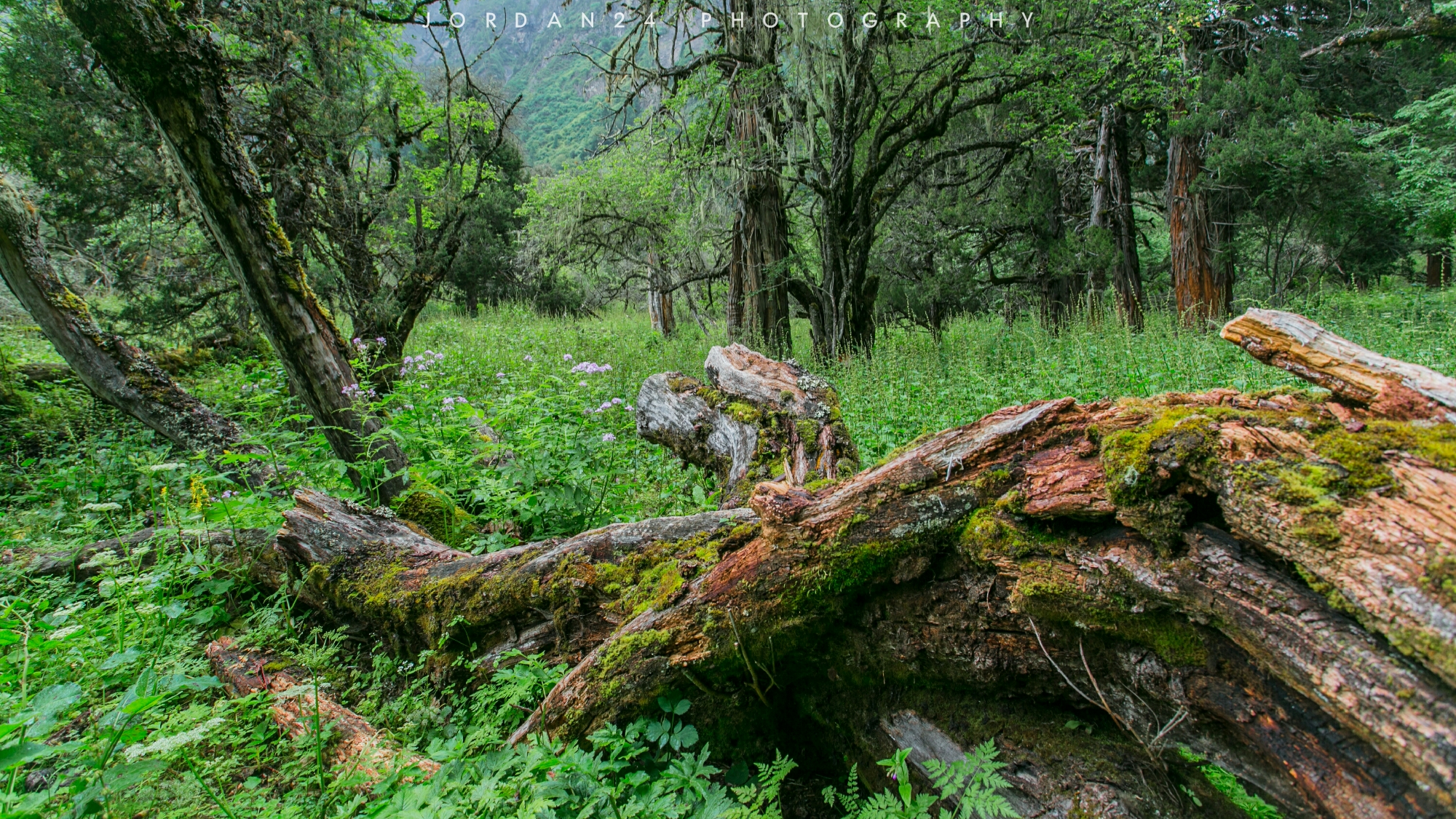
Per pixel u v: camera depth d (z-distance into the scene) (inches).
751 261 425.4
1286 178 435.2
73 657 101.0
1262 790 59.0
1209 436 59.9
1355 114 518.3
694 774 77.3
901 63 395.5
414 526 145.3
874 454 201.0
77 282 423.2
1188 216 475.8
